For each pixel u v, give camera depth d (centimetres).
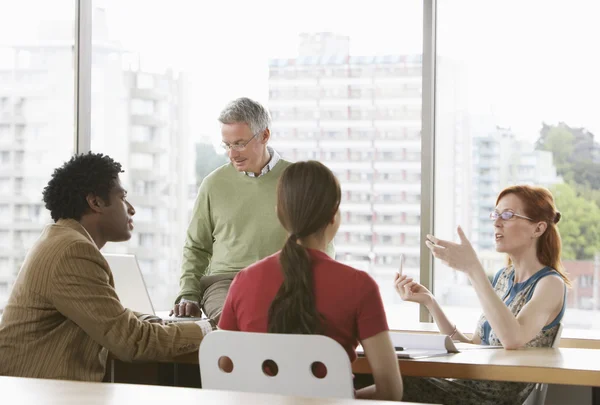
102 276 240
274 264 203
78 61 436
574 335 331
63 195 251
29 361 236
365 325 195
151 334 243
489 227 395
